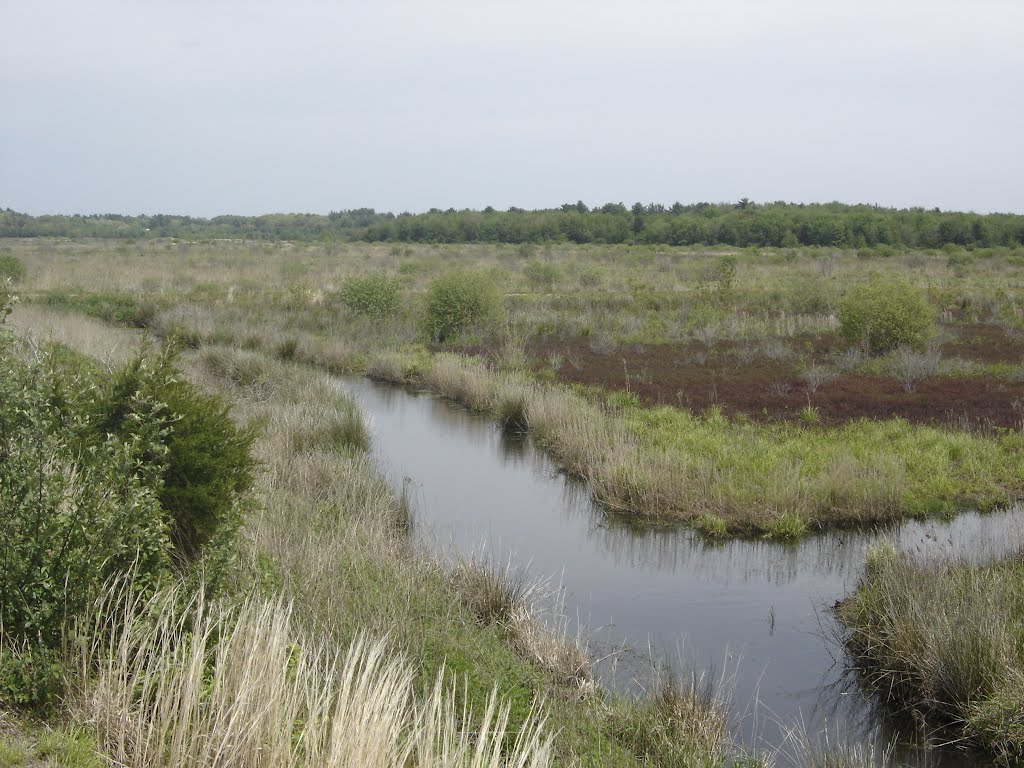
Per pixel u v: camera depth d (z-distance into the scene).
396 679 5.23
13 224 118.25
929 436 14.23
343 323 27.95
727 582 9.53
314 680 4.77
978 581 7.47
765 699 6.99
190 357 21.28
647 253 70.56
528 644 7.15
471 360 22.02
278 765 4.28
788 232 89.75
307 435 13.40
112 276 41.72
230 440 7.43
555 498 12.31
